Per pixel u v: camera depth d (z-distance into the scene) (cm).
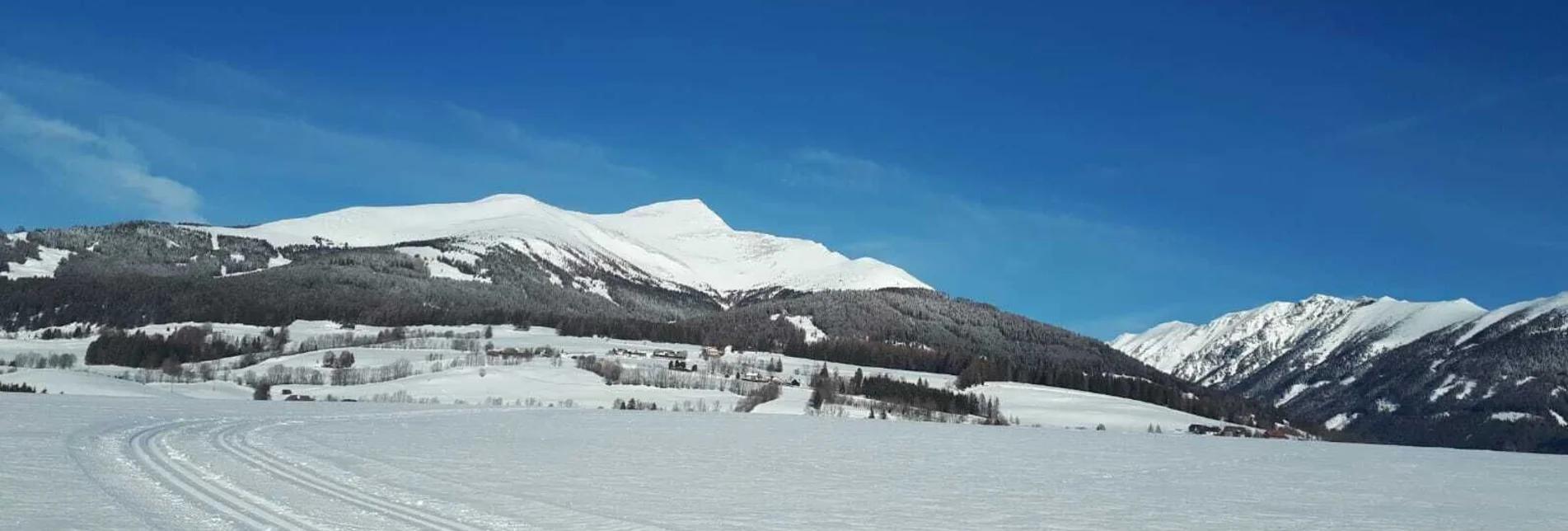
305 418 6856
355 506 2803
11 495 2756
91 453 3750
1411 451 8331
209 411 7038
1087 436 9531
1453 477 5506
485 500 3102
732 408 15225
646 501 3322
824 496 3725
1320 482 5038
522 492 3366
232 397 14400
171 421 5578
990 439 8081
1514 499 4356
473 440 5641
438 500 3033
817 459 5394
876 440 7325
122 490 2888
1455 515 3772
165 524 2400
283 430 5512
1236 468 5788
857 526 3006
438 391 16162
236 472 3362
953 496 3872
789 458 5425
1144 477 5022
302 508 2717
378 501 2928
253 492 2944
